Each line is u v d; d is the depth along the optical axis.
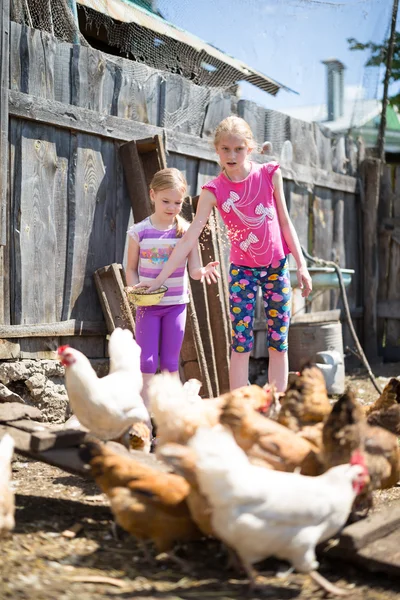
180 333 5.16
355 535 3.07
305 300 8.38
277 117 7.86
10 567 2.89
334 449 3.16
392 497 4.10
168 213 5.11
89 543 3.26
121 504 2.97
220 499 2.64
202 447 2.69
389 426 3.79
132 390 3.67
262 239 5.05
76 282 5.82
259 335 7.76
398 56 10.44
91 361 5.95
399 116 11.98
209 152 6.94
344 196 9.13
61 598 2.67
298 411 3.56
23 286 5.42
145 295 4.77
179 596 2.78
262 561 3.16
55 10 6.05
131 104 6.20
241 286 5.18
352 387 7.76
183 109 6.70
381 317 9.55
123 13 6.91
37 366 5.55
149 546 3.25
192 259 5.18
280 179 5.18
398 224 9.42
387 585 2.99
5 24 5.11
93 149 5.90
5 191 5.18
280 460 3.16
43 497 3.89
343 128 9.20
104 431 3.60
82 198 5.83
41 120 5.43
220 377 6.42
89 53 5.80
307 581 3.00
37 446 3.51
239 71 8.09
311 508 2.73
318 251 8.67
